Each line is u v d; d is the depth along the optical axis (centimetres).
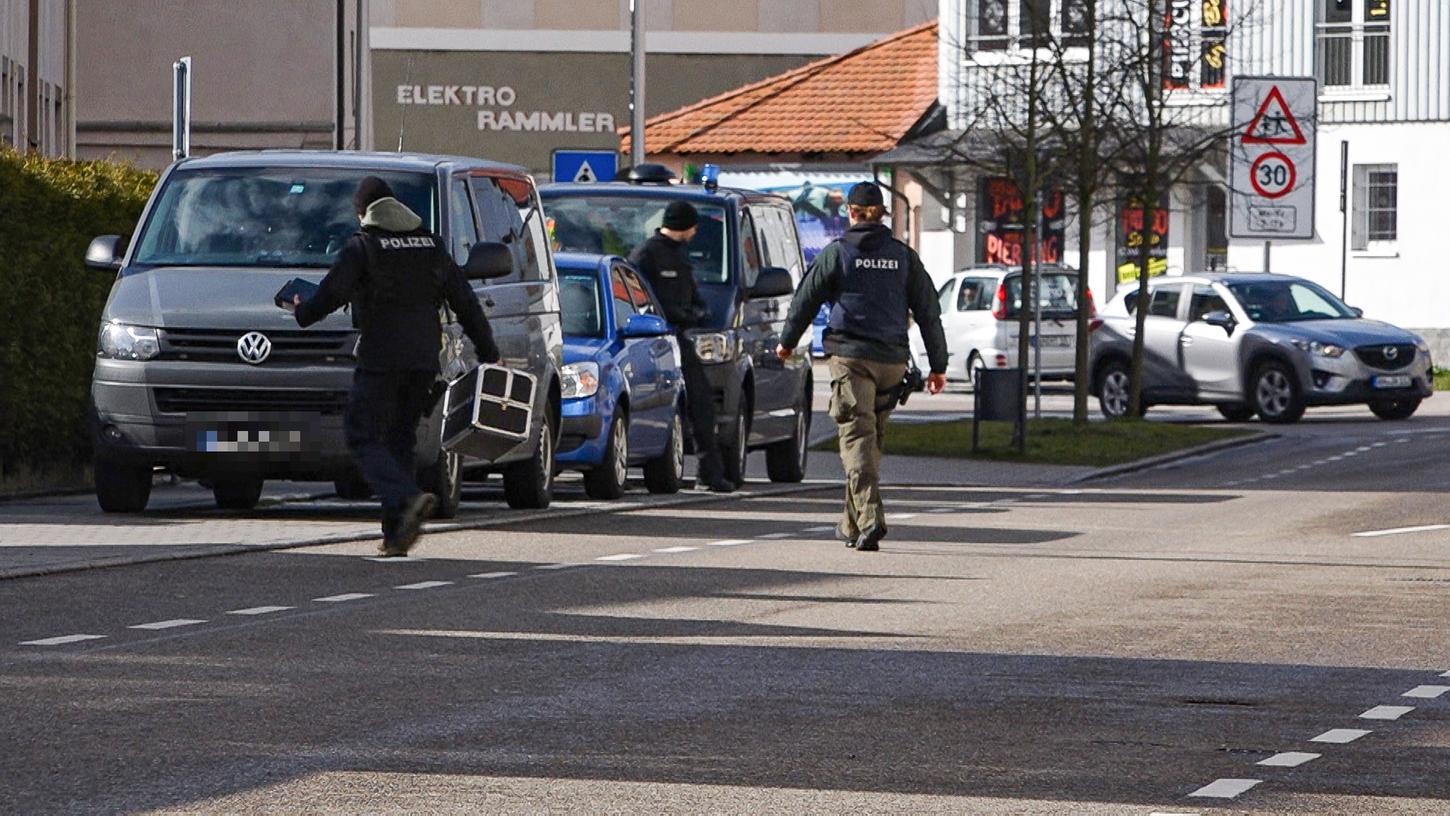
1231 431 8150
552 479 5006
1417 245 12838
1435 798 2042
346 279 3769
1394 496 5759
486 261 4353
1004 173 8212
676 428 5656
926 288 4275
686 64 18875
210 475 4388
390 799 1984
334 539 4100
